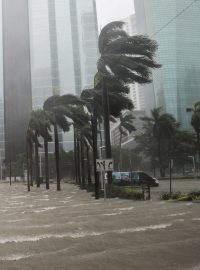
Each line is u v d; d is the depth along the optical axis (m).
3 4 166.25
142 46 31.45
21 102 162.00
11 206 25.52
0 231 14.00
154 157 93.44
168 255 9.29
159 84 85.81
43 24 141.25
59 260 9.16
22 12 164.38
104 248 10.34
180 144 88.75
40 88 138.88
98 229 13.52
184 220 14.73
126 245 10.61
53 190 47.78
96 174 28.33
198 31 43.78
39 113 51.28
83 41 134.88
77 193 37.78
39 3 140.88
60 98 46.00
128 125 83.00
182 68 51.38
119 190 28.55
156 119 79.50
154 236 11.73
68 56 134.75
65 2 137.88
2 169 147.75
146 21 45.22
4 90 163.38
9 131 160.50
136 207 20.36
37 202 28.17
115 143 145.62
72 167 106.56
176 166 101.88
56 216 18.19
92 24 134.25
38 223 15.92
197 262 8.59
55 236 12.50
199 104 71.06
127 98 34.56
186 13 41.34
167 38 45.97
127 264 8.58
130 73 32.06
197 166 107.19
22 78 162.12
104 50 31.95
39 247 10.83
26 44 162.88
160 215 16.50
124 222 14.88
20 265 8.80
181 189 35.94
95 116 33.81
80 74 133.62
